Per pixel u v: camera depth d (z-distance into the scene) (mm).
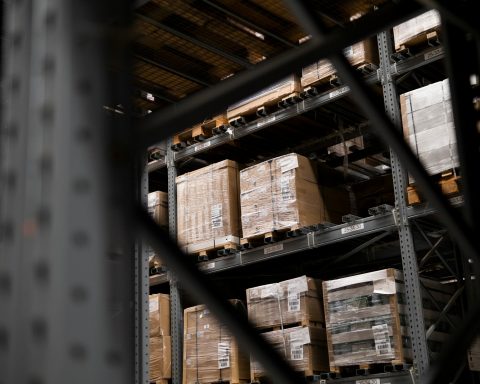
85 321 994
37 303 990
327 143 8109
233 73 6461
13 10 1155
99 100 1065
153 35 5684
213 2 5434
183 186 7805
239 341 1468
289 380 1510
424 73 6836
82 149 1038
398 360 5895
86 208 1024
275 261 8234
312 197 6945
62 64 1047
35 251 1010
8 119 1106
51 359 961
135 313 6062
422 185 1979
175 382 7578
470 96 2354
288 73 1507
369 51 6617
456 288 6539
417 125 6066
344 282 6316
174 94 6578
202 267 7445
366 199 7273
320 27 1668
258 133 8039
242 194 7199
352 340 6164
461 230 2012
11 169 1075
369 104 1862
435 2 1924
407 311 6012
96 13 1082
